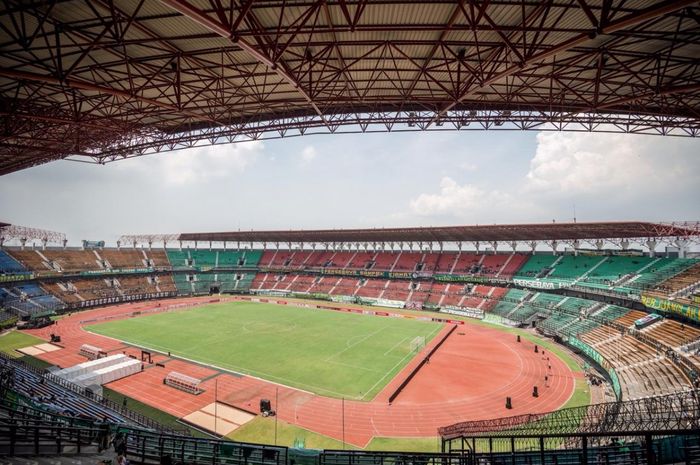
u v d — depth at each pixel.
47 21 16.53
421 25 17.19
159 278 98.69
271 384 36.59
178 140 33.91
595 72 22.67
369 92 26.97
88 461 11.73
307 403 32.56
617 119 28.39
